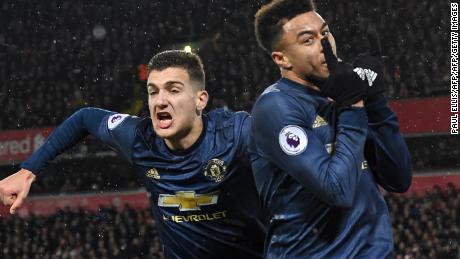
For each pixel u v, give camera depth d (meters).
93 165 19.09
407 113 17.42
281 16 2.69
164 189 3.31
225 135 3.21
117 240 15.09
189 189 3.25
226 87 18.56
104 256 14.93
